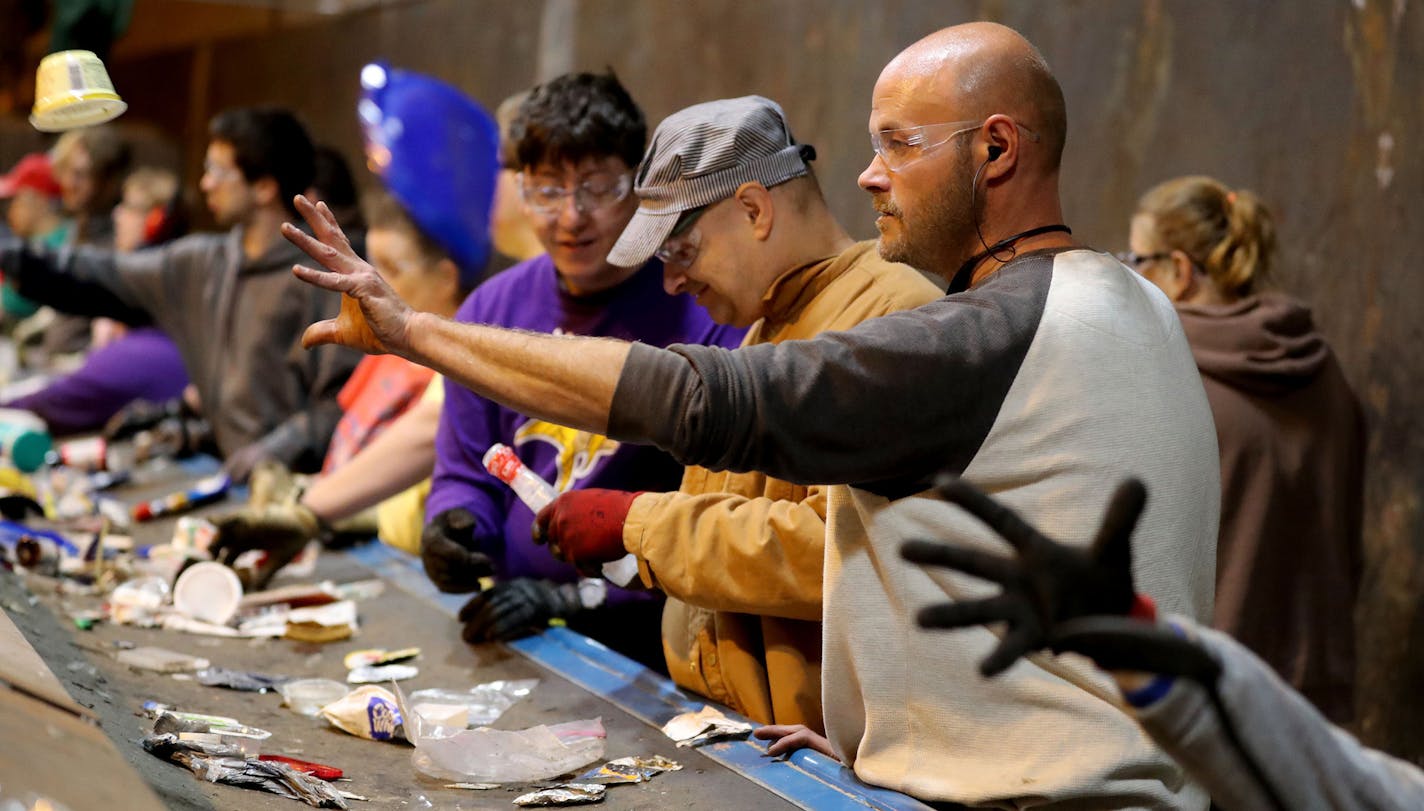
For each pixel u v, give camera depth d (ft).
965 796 5.25
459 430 8.43
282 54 24.08
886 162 5.45
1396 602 10.10
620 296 8.09
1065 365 5.01
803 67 14.07
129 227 16.84
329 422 12.05
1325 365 9.62
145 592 8.43
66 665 6.75
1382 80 9.87
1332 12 10.12
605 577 6.98
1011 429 5.01
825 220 6.75
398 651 7.64
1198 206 9.74
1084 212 11.91
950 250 5.49
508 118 10.73
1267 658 9.45
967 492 3.56
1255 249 9.67
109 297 13.42
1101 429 5.00
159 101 28.37
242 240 12.91
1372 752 4.01
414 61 20.61
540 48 17.85
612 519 6.40
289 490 10.02
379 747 6.27
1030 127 5.29
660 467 8.05
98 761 4.68
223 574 8.34
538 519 6.66
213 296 12.98
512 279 8.57
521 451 8.36
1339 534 9.61
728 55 14.98
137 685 6.82
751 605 6.14
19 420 12.29
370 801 5.52
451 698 6.82
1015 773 5.16
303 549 9.49
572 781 5.74
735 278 6.64
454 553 7.86
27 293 13.24
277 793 5.40
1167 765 5.12
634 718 6.57
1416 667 10.03
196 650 7.68
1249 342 9.40
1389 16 9.81
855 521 5.48
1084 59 11.78
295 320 12.55
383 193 11.57
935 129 5.31
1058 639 3.48
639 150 7.77
